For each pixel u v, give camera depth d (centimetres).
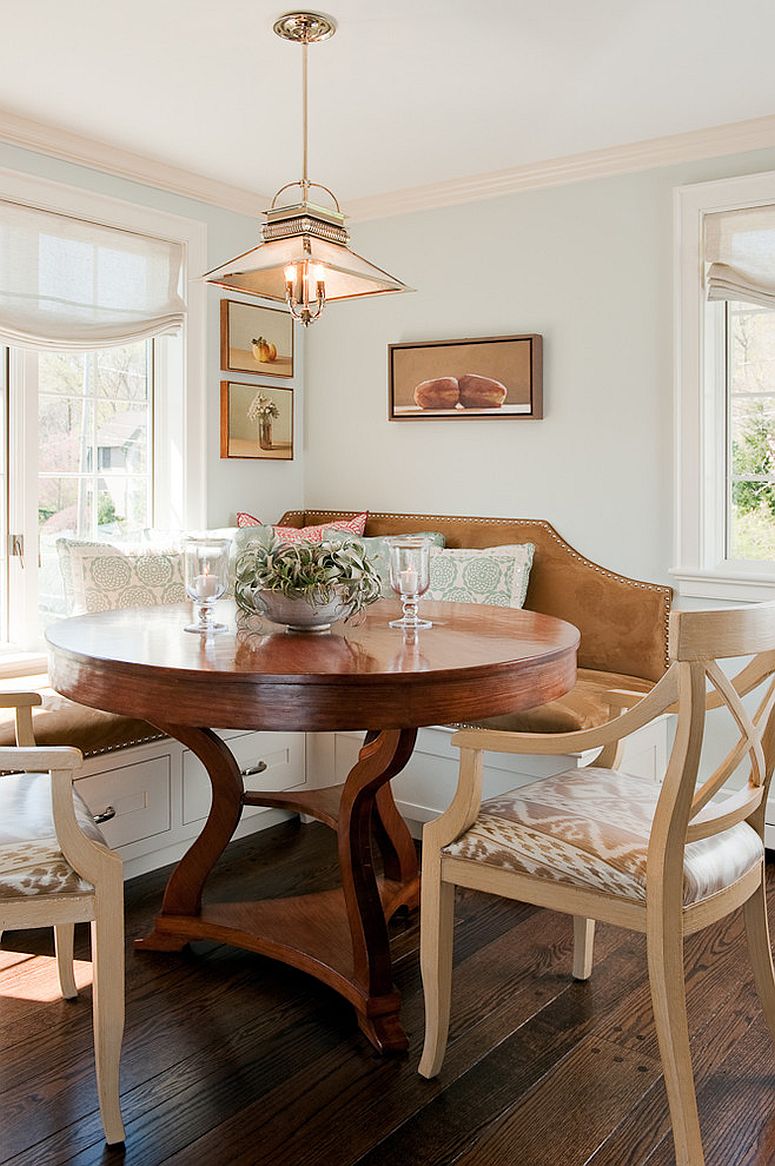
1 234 330
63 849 174
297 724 186
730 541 357
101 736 284
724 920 279
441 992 197
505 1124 185
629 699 227
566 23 259
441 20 257
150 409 404
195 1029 219
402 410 418
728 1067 204
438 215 407
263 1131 183
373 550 388
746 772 345
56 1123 184
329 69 288
